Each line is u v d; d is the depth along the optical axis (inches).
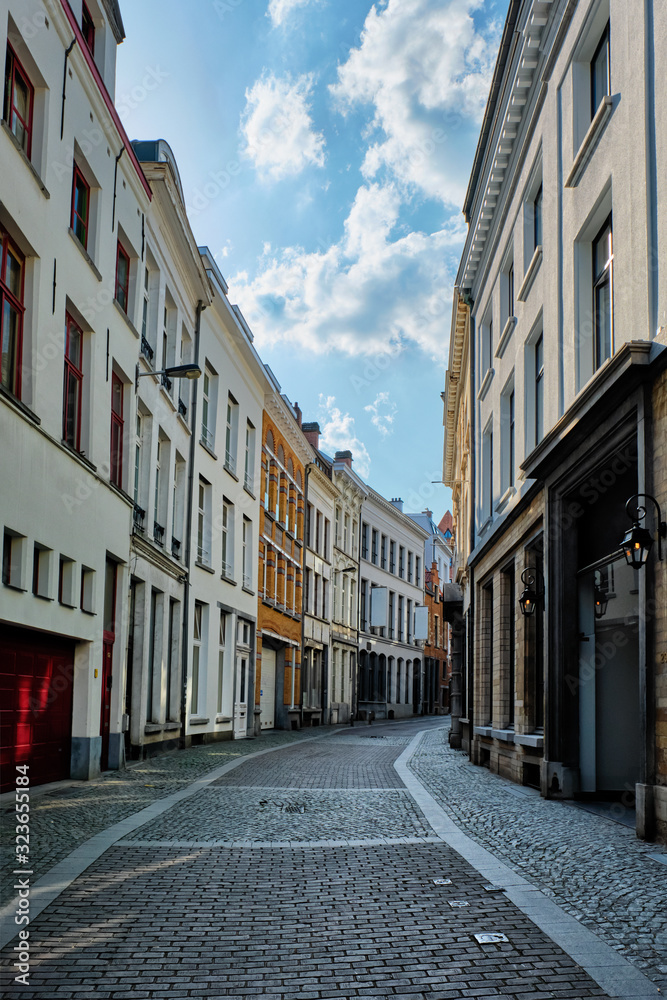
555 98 522.3
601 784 481.4
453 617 933.2
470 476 880.3
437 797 492.4
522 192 623.8
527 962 198.7
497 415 724.7
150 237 724.0
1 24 414.0
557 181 515.5
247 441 1156.5
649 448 352.5
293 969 195.8
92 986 184.9
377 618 1975.9
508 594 681.0
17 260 456.4
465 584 1013.8
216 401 972.6
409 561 2369.6
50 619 479.2
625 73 398.9
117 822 385.4
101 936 217.9
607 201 439.2
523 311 614.2
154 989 183.9
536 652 577.0
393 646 2185.0
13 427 423.5
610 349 445.7
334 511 1756.9
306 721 1480.1
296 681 1432.1
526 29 546.9
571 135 486.6
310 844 343.9
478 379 853.2
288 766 677.9
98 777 563.8
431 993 181.2
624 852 316.2
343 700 1784.0
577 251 478.0
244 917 236.2
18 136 461.7
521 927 225.8
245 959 202.5
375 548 2095.2
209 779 571.2
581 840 343.6
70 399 545.6
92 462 558.9
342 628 1793.8
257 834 365.1
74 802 442.3
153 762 681.0
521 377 615.8
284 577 1341.0
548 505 506.0
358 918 235.3
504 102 636.1
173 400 789.2
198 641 917.2
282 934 221.3
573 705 485.1
